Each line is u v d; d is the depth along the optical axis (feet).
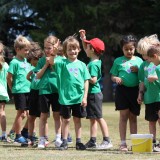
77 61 40.68
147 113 39.47
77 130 40.01
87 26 164.14
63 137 39.99
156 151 37.60
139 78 40.09
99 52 42.50
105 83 166.09
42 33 162.40
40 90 41.70
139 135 37.55
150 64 39.24
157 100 38.86
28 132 44.24
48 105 41.52
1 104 47.70
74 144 43.91
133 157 34.35
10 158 33.88
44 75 41.73
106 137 41.22
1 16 176.45
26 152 37.63
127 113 40.22
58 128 41.55
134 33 165.58
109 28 165.07
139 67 40.16
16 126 45.19
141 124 62.08
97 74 41.81
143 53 39.50
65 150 39.14
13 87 46.14
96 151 38.47
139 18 164.25
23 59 47.03
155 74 38.83
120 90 40.40
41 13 176.76
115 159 33.37
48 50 41.09
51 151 38.32
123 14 163.84
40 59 43.27
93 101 41.45
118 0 162.20
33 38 161.27
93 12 160.66
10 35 186.29
